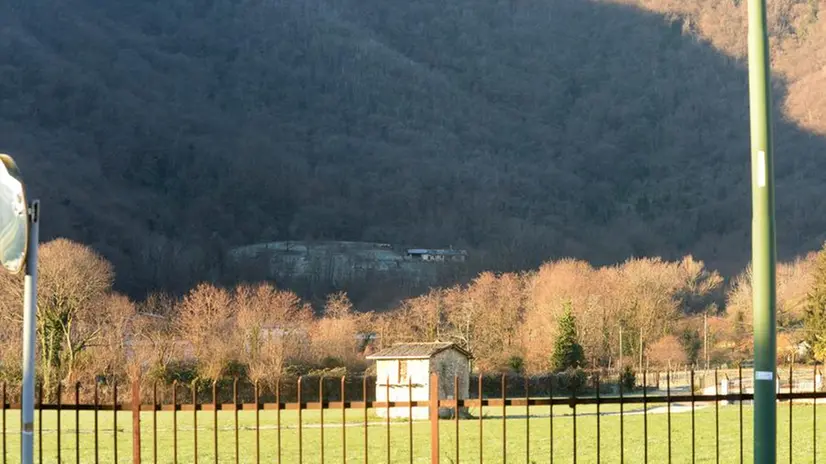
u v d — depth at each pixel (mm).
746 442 35688
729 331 123250
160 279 181125
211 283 173250
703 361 107188
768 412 12812
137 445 16219
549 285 131625
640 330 107375
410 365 60625
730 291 158125
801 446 32125
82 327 78188
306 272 196250
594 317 109625
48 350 71875
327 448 37094
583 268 157375
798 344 90125
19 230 13305
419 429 46312
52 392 64375
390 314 143375
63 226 191000
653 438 38906
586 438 39875
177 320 109062
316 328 116312
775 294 12938
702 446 34906
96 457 16516
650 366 100375
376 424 49688
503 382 16516
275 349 87688
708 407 57562
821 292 84875
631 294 120750
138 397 16375
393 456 33781
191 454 35469
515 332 117812
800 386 56500
